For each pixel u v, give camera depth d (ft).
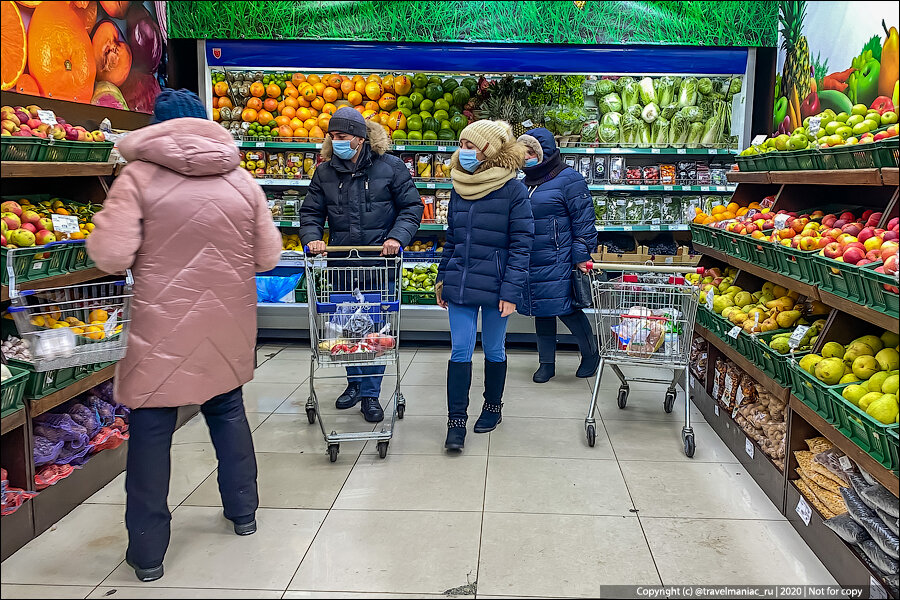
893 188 10.99
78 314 10.02
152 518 7.91
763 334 10.89
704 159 19.02
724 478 10.74
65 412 10.04
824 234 10.06
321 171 12.99
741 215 14.14
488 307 11.94
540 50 17.57
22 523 8.72
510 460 11.40
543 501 9.93
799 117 16.10
